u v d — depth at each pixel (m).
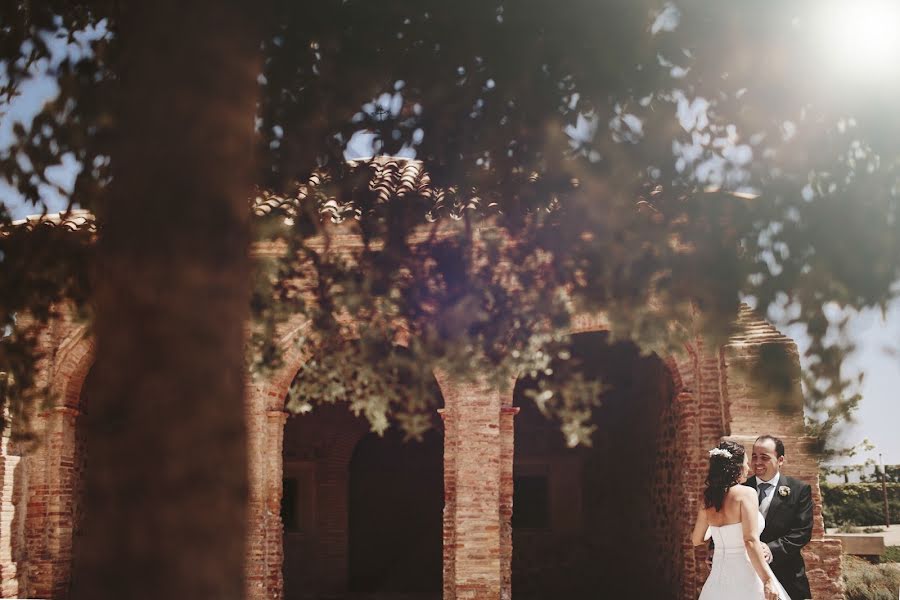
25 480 12.69
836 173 4.30
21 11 4.71
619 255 4.63
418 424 5.14
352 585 18.61
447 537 11.96
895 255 4.17
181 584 2.27
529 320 5.00
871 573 14.51
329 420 18.36
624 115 4.41
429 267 5.15
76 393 12.98
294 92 4.48
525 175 4.71
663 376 14.05
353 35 4.30
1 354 5.27
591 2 4.05
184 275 2.51
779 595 6.05
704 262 4.48
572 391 5.09
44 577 12.38
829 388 4.18
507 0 4.16
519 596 16.72
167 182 2.58
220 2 2.75
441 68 4.38
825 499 27.34
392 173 6.58
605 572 16.86
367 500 18.95
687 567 12.15
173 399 2.39
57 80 4.72
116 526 2.29
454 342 5.08
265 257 5.11
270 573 11.98
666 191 4.54
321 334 5.26
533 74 4.30
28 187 4.99
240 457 2.49
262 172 4.68
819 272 4.27
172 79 2.66
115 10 4.27
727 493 6.39
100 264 2.60
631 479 16.28
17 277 5.02
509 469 12.06
